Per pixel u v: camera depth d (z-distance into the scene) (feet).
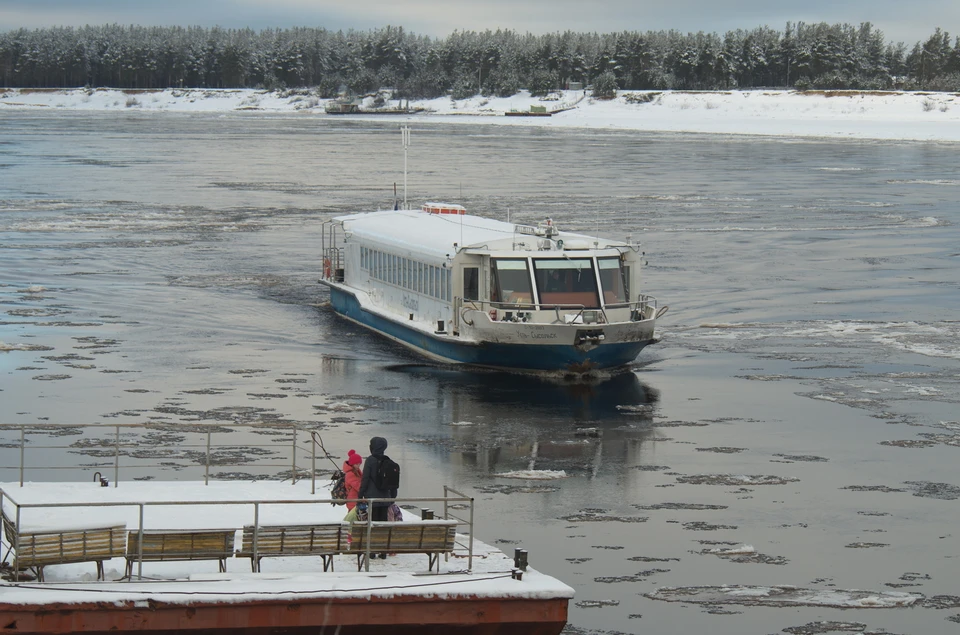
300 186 581.94
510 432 172.55
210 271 325.01
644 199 532.32
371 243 247.70
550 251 207.10
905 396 197.57
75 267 326.85
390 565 94.53
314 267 334.85
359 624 86.84
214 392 193.47
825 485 150.00
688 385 204.03
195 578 88.84
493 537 129.08
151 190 554.46
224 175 641.81
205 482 114.93
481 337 204.54
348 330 246.68
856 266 345.10
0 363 211.61
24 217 438.81
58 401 185.68
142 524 90.58
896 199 542.57
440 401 189.57
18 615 82.17
